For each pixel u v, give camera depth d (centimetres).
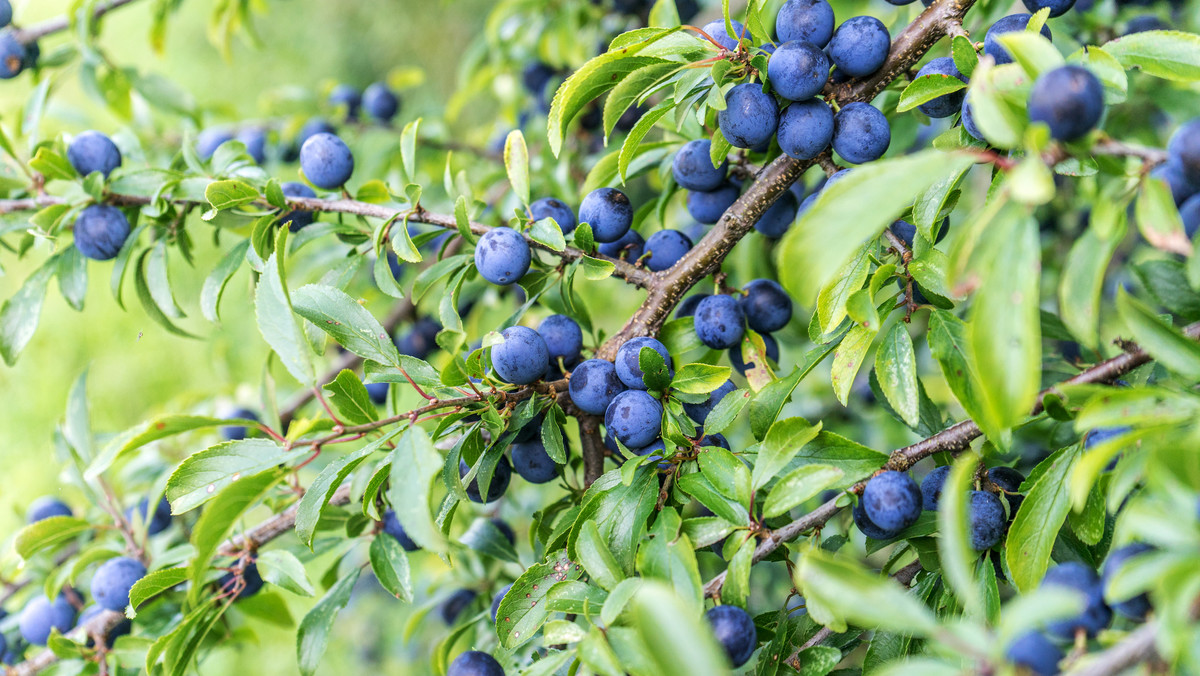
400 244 52
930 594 50
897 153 62
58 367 136
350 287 76
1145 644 43
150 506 58
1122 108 66
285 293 48
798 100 51
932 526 50
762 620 51
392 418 49
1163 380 49
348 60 167
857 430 72
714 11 75
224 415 67
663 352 51
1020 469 60
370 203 57
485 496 51
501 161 81
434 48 163
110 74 69
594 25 79
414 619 61
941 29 51
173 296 57
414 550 56
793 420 49
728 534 49
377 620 98
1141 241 69
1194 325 48
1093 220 45
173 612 60
